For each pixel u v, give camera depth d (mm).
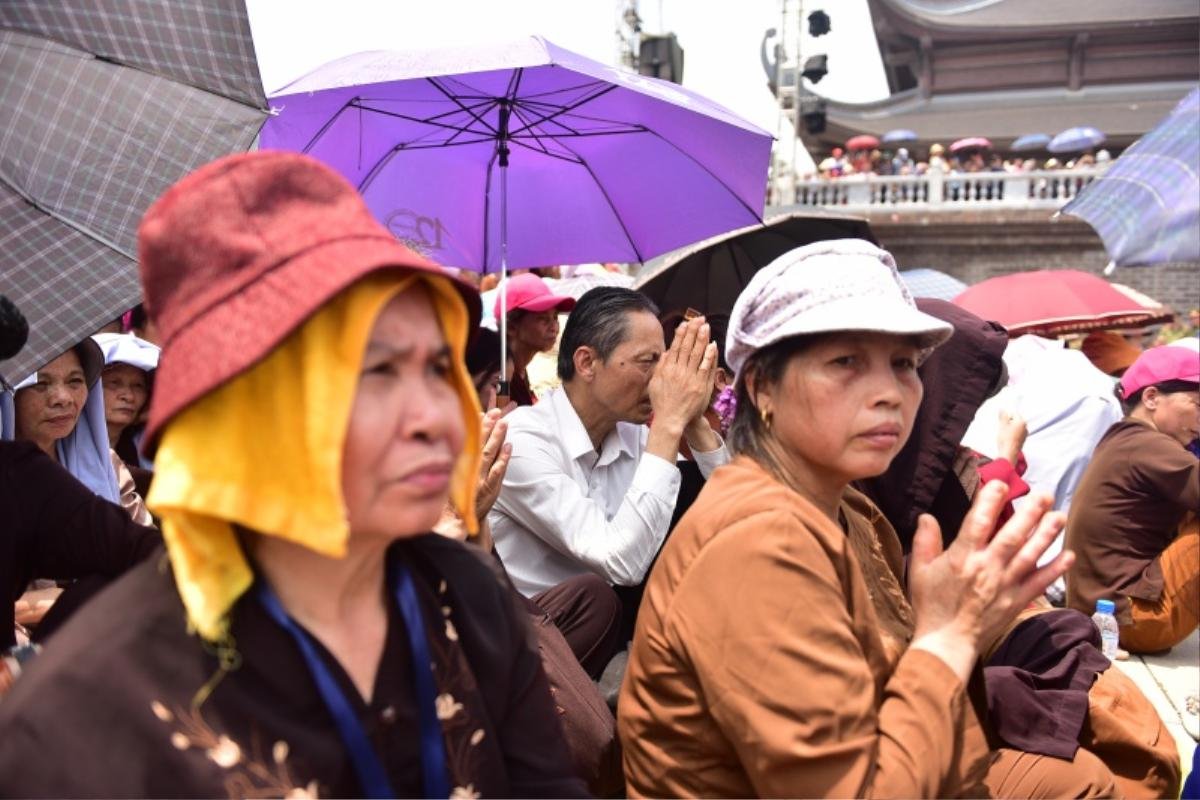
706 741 1645
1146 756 2320
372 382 1068
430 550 1320
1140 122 25953
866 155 21953
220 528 1066
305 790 1056
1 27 1980
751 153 3484
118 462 3098
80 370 2559
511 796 1321
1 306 1444
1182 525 4207
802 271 1755
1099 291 7590
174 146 2021
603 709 2271
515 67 2859
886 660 1691
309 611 1131
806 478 1820
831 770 1476
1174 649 4340
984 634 1622
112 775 1001
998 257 19938
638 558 2602
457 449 1127
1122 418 4879
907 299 1823
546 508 2732
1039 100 26891
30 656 1611
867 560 2041
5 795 987
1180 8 24594
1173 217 3332
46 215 1942
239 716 1051
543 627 2338
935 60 27453
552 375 5344
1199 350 4543
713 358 2697
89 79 1999
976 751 1561
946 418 2748
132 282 1949
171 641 1056
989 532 1639
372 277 1029
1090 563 4301
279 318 970
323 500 985
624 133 3543
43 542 1902
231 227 1027
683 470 3047
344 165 3541
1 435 2393
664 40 11234
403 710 1167
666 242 3795
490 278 6543
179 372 1002
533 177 3686
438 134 3535
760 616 1541
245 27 2104
